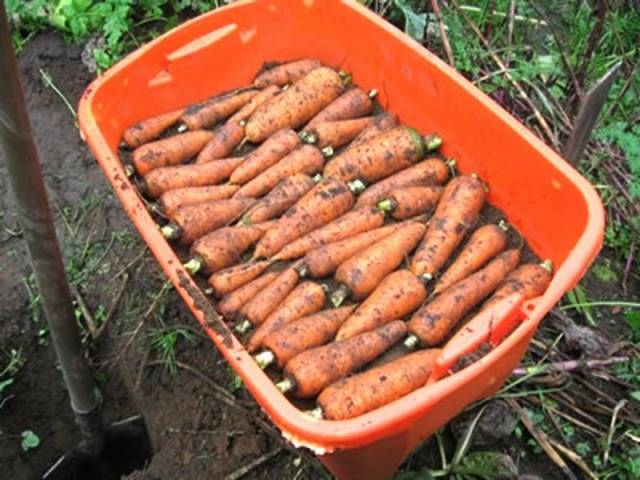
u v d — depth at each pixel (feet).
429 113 3.61
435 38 4.61
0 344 3.72
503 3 4.76
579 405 3.43
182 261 3.31
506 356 2.64
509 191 3.36
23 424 3.68
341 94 3.85
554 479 3.20
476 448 3.24
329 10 3.81
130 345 3.60
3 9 2.09
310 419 2.36
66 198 4.07
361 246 3.27
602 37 4.67
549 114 4.41
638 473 3.20
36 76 4.52
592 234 2.81
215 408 3.35
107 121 3.49
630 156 4.04
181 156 3.61
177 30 3.63
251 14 3.80
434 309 3.02
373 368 2.90
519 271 3.17
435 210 3.45
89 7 4.54
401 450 2.76
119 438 3.71
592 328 3.67
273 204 3.40
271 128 3.71
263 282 3.17
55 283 2.82
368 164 3.52
